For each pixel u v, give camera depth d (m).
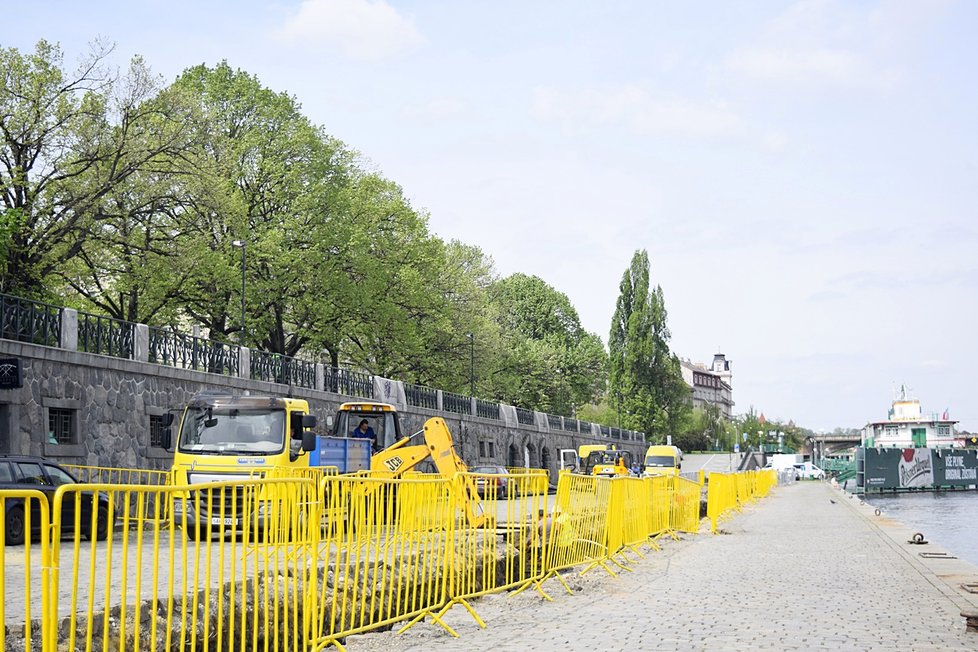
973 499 96.62
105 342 27.72
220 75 49.16
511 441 70.06
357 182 54.03
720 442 157.38
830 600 12.57
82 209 33.94
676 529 25.39
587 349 97.75
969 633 9.84
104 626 7.36
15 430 23.52
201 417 21.20
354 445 25.67
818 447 195.88
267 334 48.50
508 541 12.95
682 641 9.34
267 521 8.39
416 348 54.66
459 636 10.02
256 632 8.07
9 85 32.81
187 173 36.47
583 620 10.88
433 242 56.06
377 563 10.08
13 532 15.59
